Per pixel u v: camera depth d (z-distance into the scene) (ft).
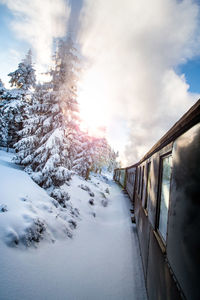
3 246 9.32
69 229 16.52
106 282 10.91
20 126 56.59
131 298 9.87
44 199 19.34
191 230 4.50
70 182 38.09
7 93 58.13
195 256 4.05
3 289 7.36
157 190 10.49
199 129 4.73
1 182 17.34
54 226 14.94
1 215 11.34
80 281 10.28
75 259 12.50
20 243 10.39
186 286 4.42
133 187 38.78
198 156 4.59
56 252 12.18
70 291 9.16
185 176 5.50
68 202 23.62
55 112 28.07
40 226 12.71
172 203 6.72
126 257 14.88
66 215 18.93
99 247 15.97
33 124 28.43
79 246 14.88
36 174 23.80
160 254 8.03
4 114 57.21
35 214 13.88
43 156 25.96
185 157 5.69
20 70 57.36
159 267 7.91
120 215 30.01
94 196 37.63
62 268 10.80
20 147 29.09
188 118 5.45
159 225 9.86
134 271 12.82
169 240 6.56
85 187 38.75
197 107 4.52
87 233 18.58
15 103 54.60
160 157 10.78
